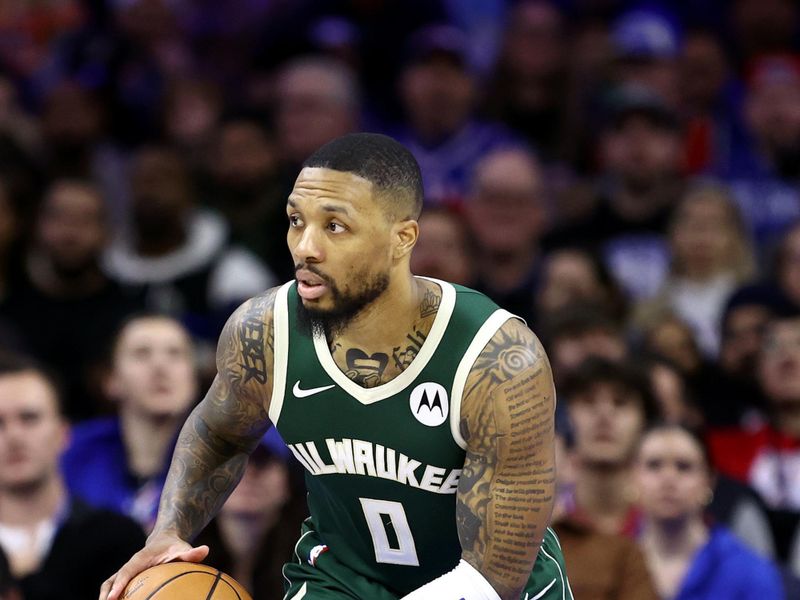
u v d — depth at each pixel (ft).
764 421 61.52
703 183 79.41
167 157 75.56
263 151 80.02
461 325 28.89
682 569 49.39
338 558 31.58
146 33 96.32
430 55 85.35
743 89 94.89
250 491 48.75
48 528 49.65
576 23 100.32
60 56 96.58
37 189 77.92
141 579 30.04
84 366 69.67
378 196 27.55
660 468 49.32
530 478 28.73
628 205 77.92
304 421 29.73
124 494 54.80
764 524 53.98
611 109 82.17
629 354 59.06
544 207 83.56
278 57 96.22
